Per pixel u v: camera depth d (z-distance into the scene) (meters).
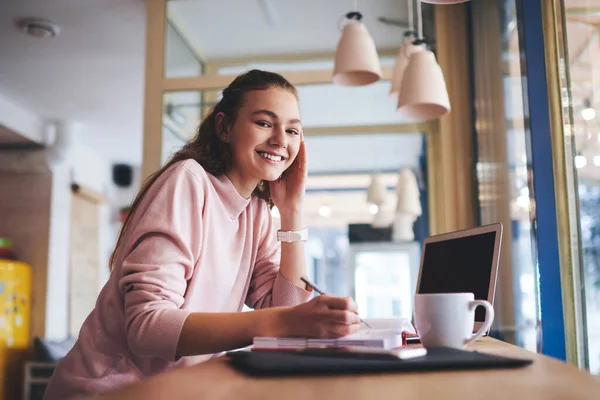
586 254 1.92
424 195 3.63
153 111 3.32
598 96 1.78
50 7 3.63
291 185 1.37
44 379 4.92
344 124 3.91
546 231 2.00
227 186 1.18
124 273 0.97
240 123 1.23
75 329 6.30
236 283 1.25
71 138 5.82
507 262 2.68
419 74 2.28
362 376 0.61
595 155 1.82
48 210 5.96
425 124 3.59
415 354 0.70
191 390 0.53
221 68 3.53
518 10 2.22
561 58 2.03
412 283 4.02
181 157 1.24
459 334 0.83
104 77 4.72
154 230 0.99
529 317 2.35
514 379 0.59
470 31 3.30
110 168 7.36
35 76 4.70
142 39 4.04
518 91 2.47
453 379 0.59
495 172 2.86
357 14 2.54
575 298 1.95
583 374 0.62
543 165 2.03
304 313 0.80
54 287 5.98
